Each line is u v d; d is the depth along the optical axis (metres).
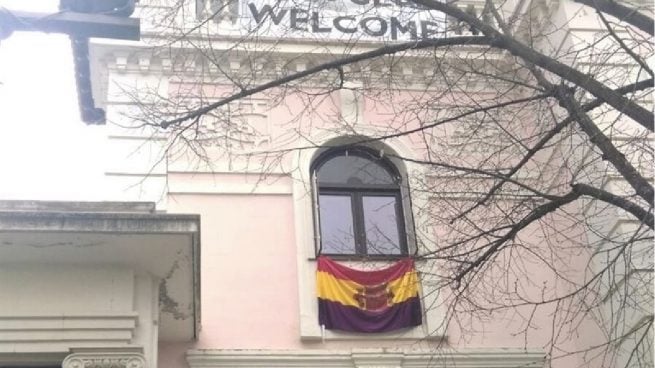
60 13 7.54
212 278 12.70
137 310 10.20
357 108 13.05
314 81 14.12
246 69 14.14
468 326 12.69
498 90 12.09
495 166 11.16
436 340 12.51
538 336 12.85
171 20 12.94
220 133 13.82
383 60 14.20
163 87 14.05
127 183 13.16
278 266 12.96
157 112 11.20
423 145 14.09
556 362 12.70
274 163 12.74
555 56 12.04
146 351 10.02
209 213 13.26
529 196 9.49
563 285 13.21
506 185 12.45
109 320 9.93
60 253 10.01
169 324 11.50
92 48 14.13
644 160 10.78
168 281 10.67
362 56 9.36
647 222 8.42
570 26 13.68
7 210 9.71
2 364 9.70
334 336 12.43
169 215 9.89
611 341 10.09
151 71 14.24
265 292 12.70
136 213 9.86
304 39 14.48
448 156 11.80
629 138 10.66
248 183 13.62
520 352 12.59
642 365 10.82
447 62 11.89
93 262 10.20
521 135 12.77
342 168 14.22
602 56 11.55
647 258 10.95
